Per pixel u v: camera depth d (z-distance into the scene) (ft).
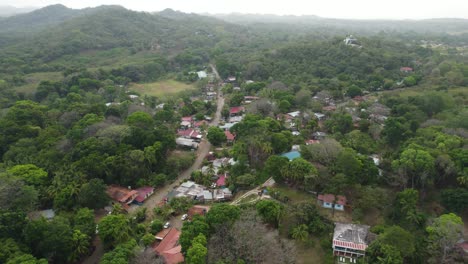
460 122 304.09
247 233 184.03
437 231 179.83
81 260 192.44
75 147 281.95
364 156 256.73
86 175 247.70
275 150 292.20
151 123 341.00
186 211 234.17
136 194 253.24
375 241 182.60
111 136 294.25
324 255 193.26
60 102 419.54
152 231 210.38
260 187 255.29
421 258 177.88
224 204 207.92
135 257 173.58
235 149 290.56
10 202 202.90
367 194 219.61
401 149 262.06
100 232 193.06
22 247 171.12
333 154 257.14
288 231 209.15
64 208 223.71
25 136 313.73
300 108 410.31
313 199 237.04
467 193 204.23
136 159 266.36
